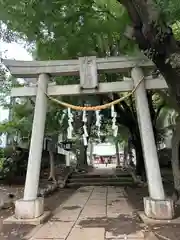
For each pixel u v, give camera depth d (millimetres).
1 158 14328
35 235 4750
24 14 6324
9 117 16938
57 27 6848
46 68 6977
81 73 6875
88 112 12602
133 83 6824
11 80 12320
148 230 4934
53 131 13492
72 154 31516
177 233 4703
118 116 13375
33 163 6266
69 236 4660
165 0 4266
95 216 6242
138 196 9242
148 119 6473
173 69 4797
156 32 4520
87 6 6570
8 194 9758
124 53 7910
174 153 7527
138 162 13867
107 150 47938
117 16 6910
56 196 9703
